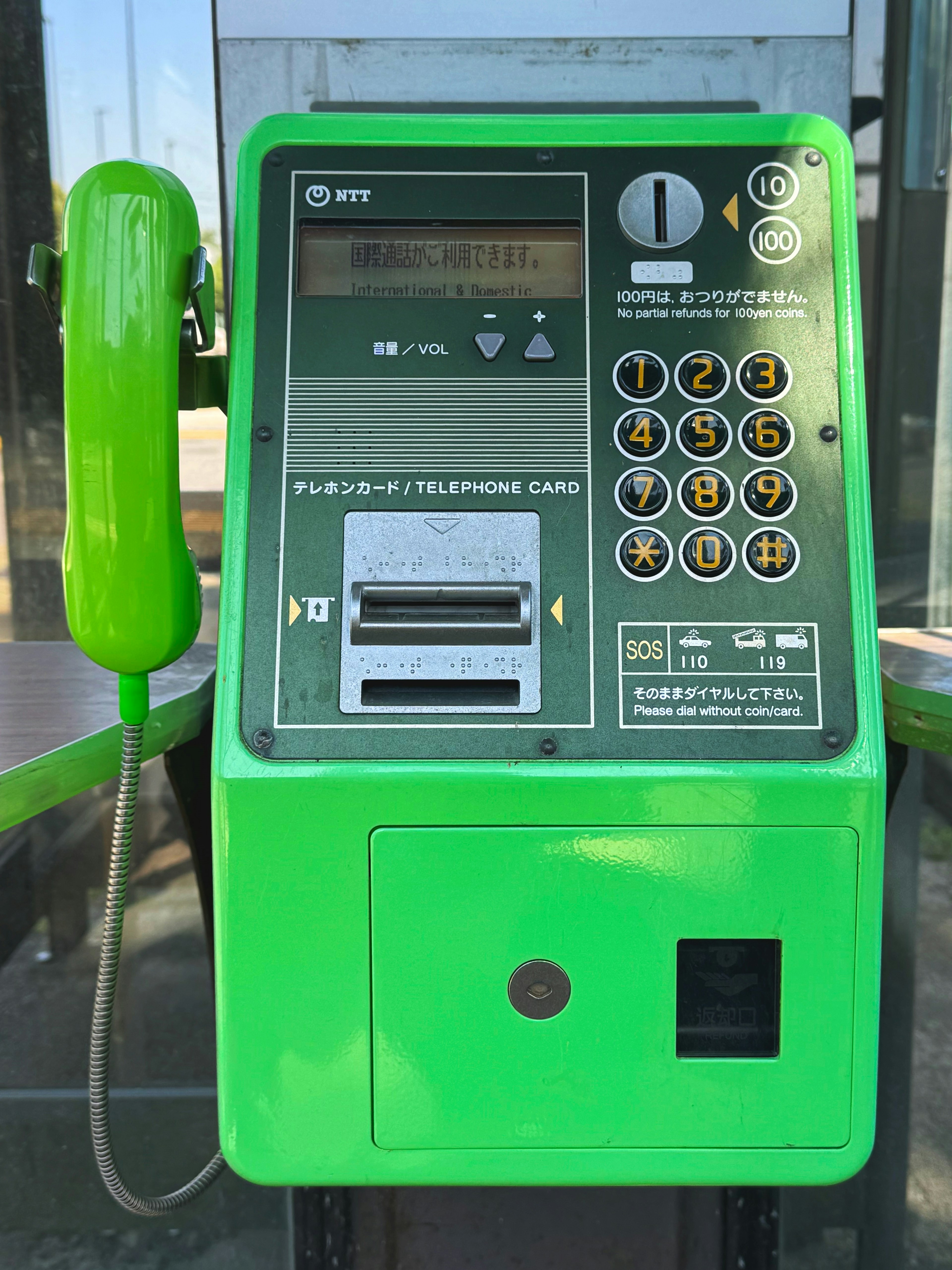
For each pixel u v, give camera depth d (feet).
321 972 2.65
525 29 4.39
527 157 2.91
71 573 2.77
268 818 2.60
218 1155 3.51
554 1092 2.69
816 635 2.72
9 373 5.29
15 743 2.85
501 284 2.88
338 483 2.79
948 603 5.26
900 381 5.10
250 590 2.73
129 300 2.72
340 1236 4.37
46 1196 5.37
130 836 2.93
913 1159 5.43
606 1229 4.35
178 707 3.38
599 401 2.82
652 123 2.92
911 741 3.04
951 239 5.00
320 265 2.88
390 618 2.73
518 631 2.71
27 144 5.08
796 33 4.38
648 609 2.73
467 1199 4.35
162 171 2.86
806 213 2.90
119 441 2.72
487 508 2.78
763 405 2.83
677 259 2.88
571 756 2.63
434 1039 2.67
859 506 2.80
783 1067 2.70
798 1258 5.14
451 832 2.61
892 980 4.99
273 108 4.44
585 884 2.63
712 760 2.63
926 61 4.81
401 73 4.42
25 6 4.96
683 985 2.86
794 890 2.64
